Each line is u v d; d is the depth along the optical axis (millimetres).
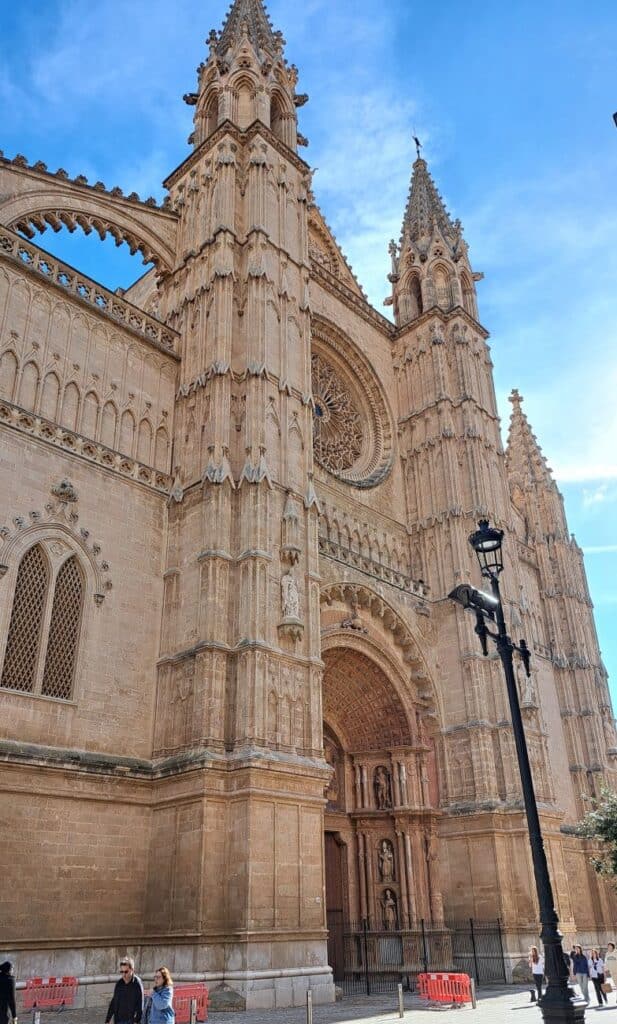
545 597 61469
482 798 38969
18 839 24516
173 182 43938
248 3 50281
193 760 27031
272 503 32719
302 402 36938
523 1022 20953
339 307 50250
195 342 36906
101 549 30312
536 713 43062
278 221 40344
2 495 27484
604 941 49531
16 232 31703
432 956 36156
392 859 38656
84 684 28062
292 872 26922
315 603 32719
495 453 51125
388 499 47469
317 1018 22000
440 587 45000
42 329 31281
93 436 31875
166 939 25656
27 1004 22688
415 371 52000
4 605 26391
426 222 58844
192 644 29984
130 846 27188
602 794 41438
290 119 46062
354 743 41562
